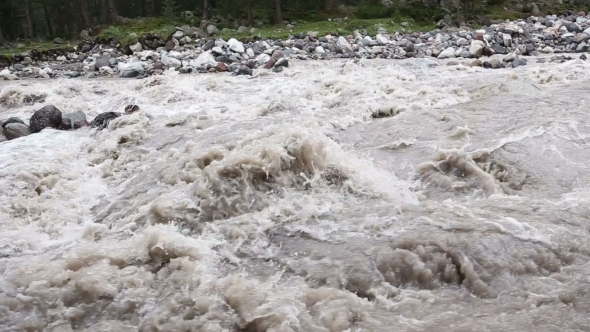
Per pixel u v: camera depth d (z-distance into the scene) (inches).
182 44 684.7
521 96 357.1
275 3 809.5
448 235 188.7
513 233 190.1
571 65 478.3
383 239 191.5
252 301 162.7
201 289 170.6
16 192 255.9
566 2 1017.5
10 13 826.2
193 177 248.8
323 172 245.6
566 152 272.4
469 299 166.2
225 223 214.1
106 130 339.0
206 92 449.4
